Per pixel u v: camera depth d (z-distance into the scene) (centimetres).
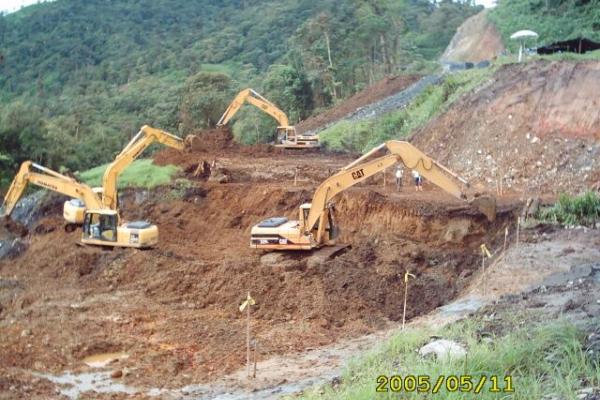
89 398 1445
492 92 3183
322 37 6556
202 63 9669
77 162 5078
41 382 1530
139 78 9488
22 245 2778
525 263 1930
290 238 2262
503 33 5525
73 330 1864
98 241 2503
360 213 2525
